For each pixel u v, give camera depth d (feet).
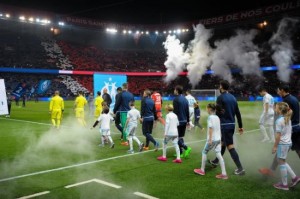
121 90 34.47
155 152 28.12
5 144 31.91
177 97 25.94
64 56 170.40
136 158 25.72
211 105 20.57
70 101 129.90
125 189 18.04
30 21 147.95
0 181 19.47
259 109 84.38
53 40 177.17
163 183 19.12
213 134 20.16
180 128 25.62
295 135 21.06
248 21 144.77
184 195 17.04
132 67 180.86
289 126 18.24
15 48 159.63
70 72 158.51
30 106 94.68
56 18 148.56
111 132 40.83
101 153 27.63
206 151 20.76
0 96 46.57
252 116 64.80
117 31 172.04
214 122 20.22
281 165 18.12
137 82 176.24
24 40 166.09
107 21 169.78
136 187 18.38
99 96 46.29
